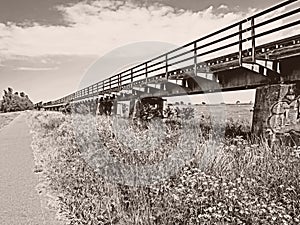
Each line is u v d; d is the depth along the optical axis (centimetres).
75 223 607
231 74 1439
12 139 2092
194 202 493
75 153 982
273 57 1084
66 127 1599
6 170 1088
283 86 1080
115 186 671
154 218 531
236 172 625
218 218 459
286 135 1015
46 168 1027
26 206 712
